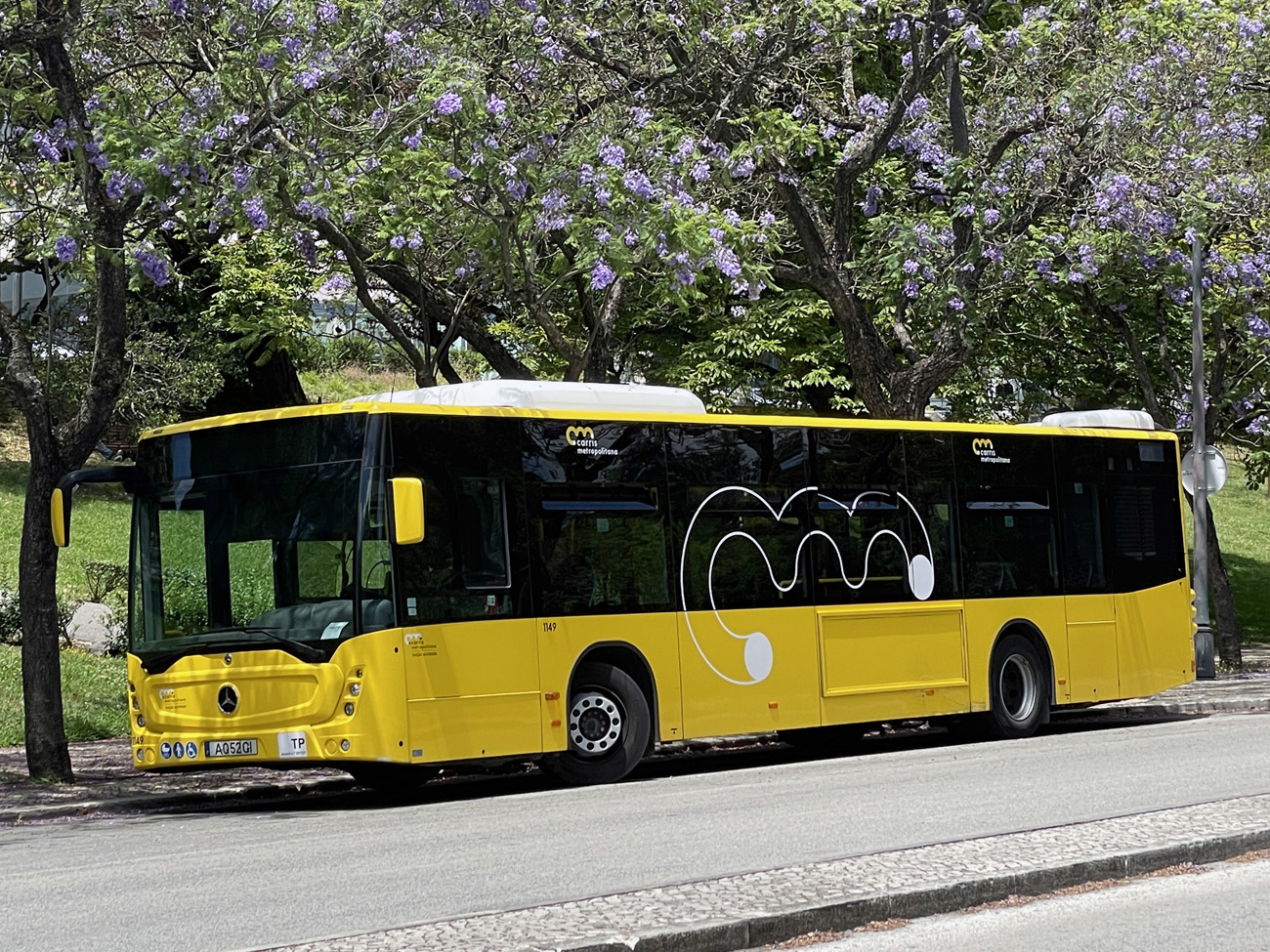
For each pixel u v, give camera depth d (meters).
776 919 7.32
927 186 23.02
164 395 31.45
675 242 16.64
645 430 15.89
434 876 9.18
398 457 14.01
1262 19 24.27
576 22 19.38
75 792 15.37
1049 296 27.58
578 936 6.86
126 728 21.08
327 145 16.20
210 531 14.56
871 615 17.48
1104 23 23.36
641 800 13.08
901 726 21.97
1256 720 19.78
